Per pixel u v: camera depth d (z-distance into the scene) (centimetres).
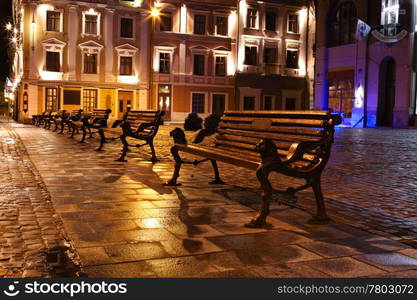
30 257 393
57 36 4134
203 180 809
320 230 500
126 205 594
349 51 4012
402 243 459
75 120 2028
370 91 3841
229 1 4675
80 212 551
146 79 4438
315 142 520
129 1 4334
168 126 3522
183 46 4544
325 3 4228
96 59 4269
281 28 4897
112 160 1078
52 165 961
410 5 3550
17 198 618
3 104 6962
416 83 3625
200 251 418
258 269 379
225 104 4734
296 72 4981
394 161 1212
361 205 643
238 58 4722
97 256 400
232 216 550
